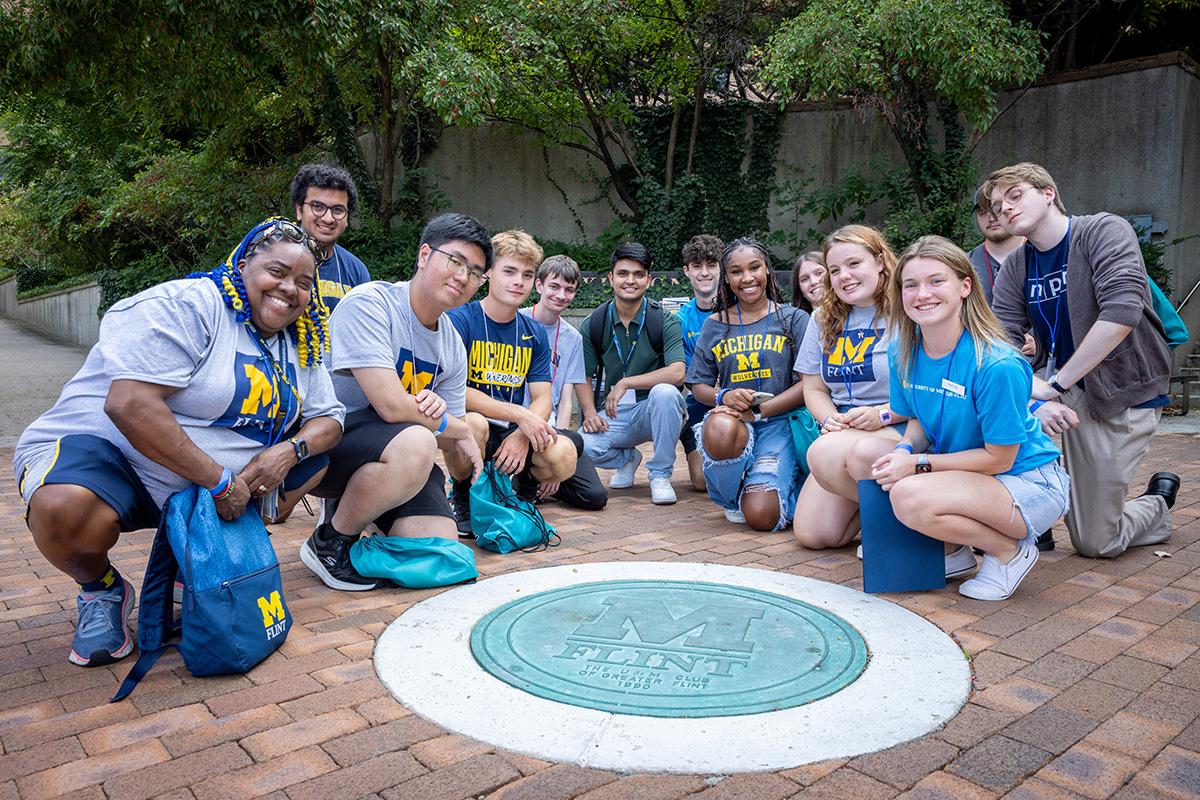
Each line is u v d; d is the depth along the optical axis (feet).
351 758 6.35
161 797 5.82
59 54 29.32
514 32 42.57
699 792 5.89
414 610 9.64
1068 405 11.71
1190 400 34.78
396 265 51.52
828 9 37.09
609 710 7.08
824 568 11.69
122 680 7.87
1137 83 40.37
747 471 14.46
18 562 12.03
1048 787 5.95
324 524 11.20
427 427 11.02
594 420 17.33
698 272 18.79
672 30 49.19
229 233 53.01
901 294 10.20
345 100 49.34
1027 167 11.60
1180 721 6.94
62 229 70.33
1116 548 11.88
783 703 7.19
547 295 16.49
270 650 8.34
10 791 5.90
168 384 7.83
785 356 14.92
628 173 56.75
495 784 5.98
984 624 9.30
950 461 9.97
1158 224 39.68
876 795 5.83
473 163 58.44
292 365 9.10
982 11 35.14
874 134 50.85
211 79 35.29
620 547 12.90
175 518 7.91
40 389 38.58
